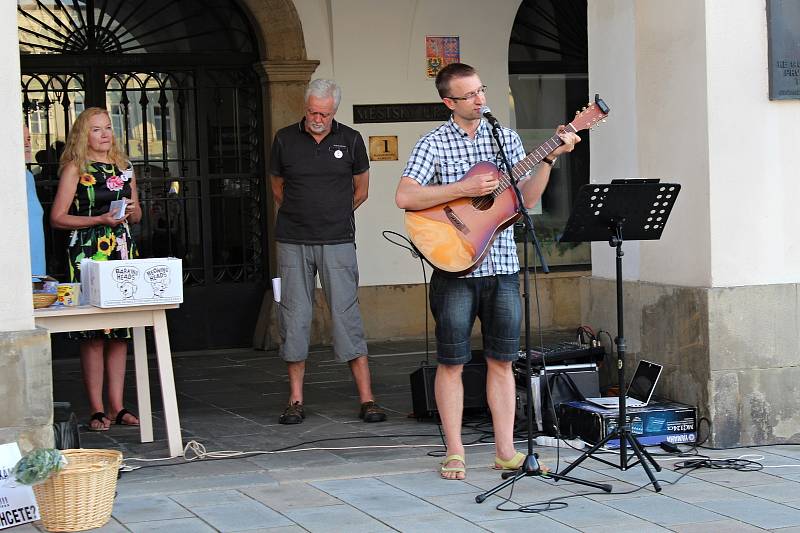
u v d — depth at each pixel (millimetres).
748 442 6004
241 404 7520
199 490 5207
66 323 5711
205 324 9984
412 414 6969
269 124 9875
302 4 9898
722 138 5934
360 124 10188
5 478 4730
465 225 5215
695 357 6012
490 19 10461
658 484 5172
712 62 5918
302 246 6883
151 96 9820
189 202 9945
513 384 5520
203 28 9891
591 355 6516
